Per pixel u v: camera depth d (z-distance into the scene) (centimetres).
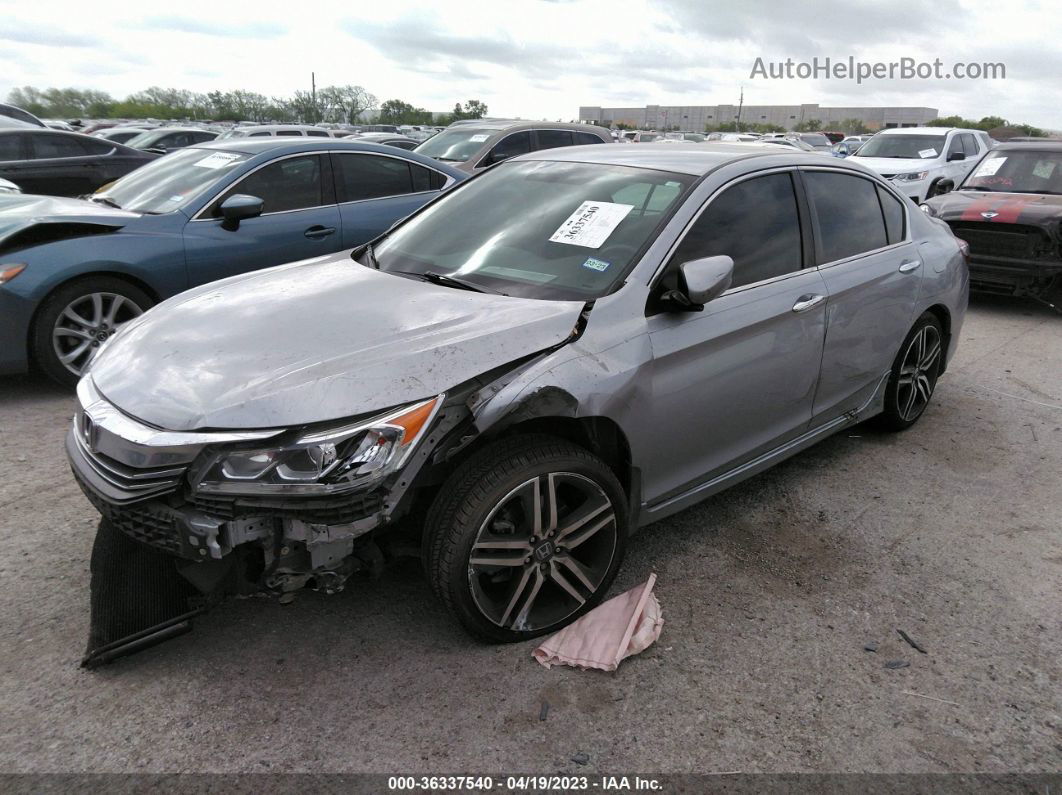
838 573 326
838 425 407
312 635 276
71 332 494
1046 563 338
